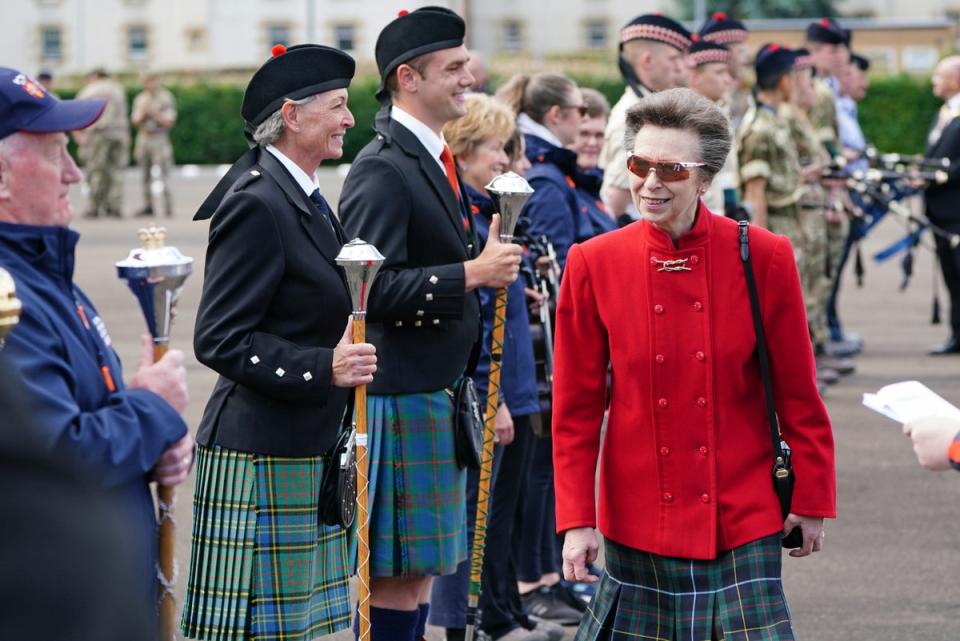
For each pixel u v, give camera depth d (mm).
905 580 12555
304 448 8055
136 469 5992
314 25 97250
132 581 5137
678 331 7348
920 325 26953
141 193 59344
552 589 11680
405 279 8969
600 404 7676
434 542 9102
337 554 8484
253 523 8023
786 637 7184
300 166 8281
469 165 10508
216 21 106500
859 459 16891
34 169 6203
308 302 8070
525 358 10633
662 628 7402
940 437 6711
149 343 6832
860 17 104250
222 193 8406
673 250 7371
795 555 7672
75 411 5746
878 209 24453
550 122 12242
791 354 7395
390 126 9336
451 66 9297
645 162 7254
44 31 110812
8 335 5695
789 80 19703
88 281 31047
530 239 11180
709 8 105125
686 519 7312
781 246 7406
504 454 10570
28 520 4969
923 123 67875
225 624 8039
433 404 9156
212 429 8188
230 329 7906
